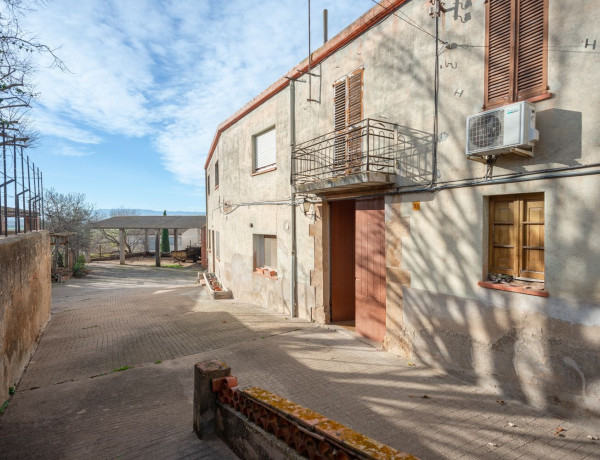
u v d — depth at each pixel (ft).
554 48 12.99
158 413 15.20
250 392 11.59
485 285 15.19
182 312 36.40
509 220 15.05
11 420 15.07
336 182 21.02
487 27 15.11
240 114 39.70
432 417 13.42
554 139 12.98
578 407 12.39
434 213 17.54
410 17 18.76
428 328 17.95
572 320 12.50
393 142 19.92
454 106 16.53
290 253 30.25
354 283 27.58
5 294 18.21
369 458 7.16
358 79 22.49
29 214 29.60
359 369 18.12
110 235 145.59
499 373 14.83
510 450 11.39
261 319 29.73
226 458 11.69
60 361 22.76
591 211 12.04
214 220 59.31
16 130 26.76
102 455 12.25
